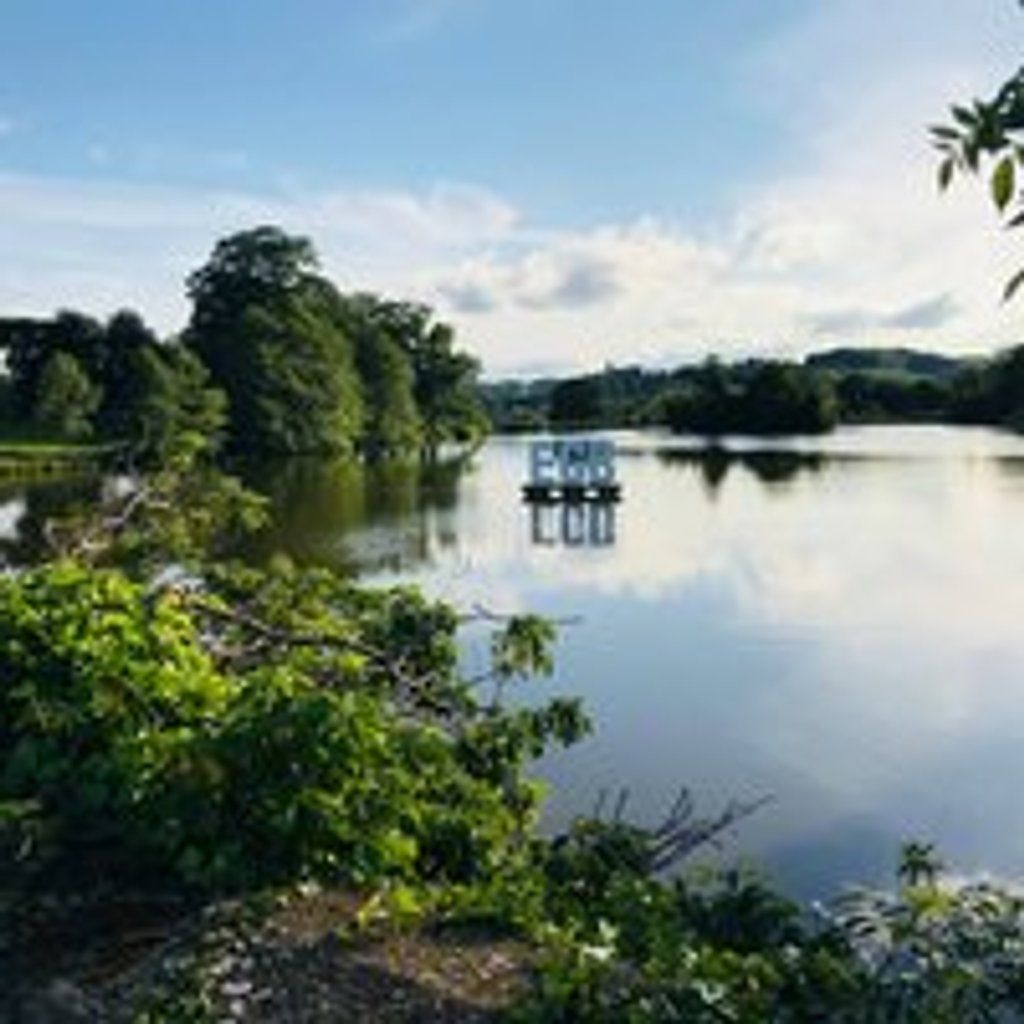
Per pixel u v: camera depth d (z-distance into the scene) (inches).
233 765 315.9
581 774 679.1
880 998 265.0
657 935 301.6
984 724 789.2
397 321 5221.5
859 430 6028.5
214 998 265.6
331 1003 265.6
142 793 315.9
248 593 506.3
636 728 772.0
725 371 6063.0
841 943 304.0
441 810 349.7
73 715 338.6
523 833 394.6
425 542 1776.6
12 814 309.7
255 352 4057.6
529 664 514.9
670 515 2156.7
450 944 292.4
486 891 312.2
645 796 647.8
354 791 322.3
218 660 427.5
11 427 4202.8
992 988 263.3
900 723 793.6
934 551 1625.2
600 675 922.1
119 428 3816.4
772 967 273.9
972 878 540.4
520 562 1577.3
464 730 425.7
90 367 4549.7
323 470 3590.1
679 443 5054.1
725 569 1493.6
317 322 4293.8
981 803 639.8
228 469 3550.7
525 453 4808.1
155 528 553.6
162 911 296.4
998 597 1259.8
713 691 871.7
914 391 6855.3
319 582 489.7
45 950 281.7
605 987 270.8
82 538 533.3
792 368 5895.7
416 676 462.0
